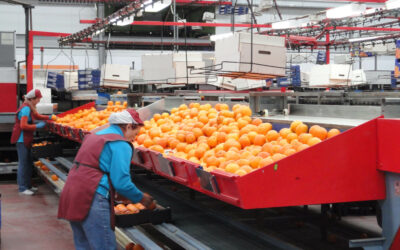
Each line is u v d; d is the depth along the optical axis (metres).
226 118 3.99
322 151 2.57
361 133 2.66
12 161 9.14
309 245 3.64
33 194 7.47
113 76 9.17
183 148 3.80
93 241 2.87
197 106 5.12
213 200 5.21
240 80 9.65
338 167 2.60
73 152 8.61
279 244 3.27
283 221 4.19
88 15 21.56
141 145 4.19
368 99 4.84
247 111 4.10
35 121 8.77
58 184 6.73
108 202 2.90
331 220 4.43
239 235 3.70
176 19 15.25
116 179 2.84
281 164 2.46
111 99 9.84
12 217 6.01
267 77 5.01
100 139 2.90
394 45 17.00
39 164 8.48
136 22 12.44
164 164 3.42
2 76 8.70
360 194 2.67
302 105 4.88
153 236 4.12
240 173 2.56
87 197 2.85
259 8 12.69
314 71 11.95
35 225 5.62
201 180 2.82
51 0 15.95
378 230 4.30
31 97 7.23
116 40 15.28
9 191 7.74
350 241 2.79
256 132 3.50
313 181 2.54
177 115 5.12
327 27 13.20
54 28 21.20
